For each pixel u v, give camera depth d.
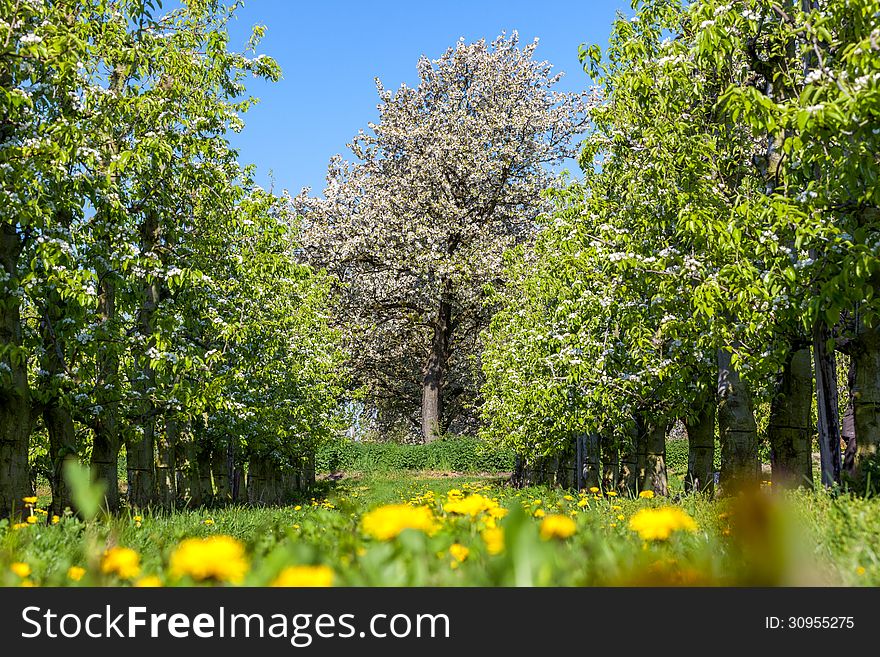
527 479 39.34
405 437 63.62
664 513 3.53
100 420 14.66
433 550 3.09
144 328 15.73
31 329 13.61
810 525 4.52
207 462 28.80
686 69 11.71
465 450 52.53
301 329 29.08
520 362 26.47
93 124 13.25
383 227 49.12
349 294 49.88
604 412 18.19
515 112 50.59
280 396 24.17
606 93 14.00
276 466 30.81
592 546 3.28
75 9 13.61
